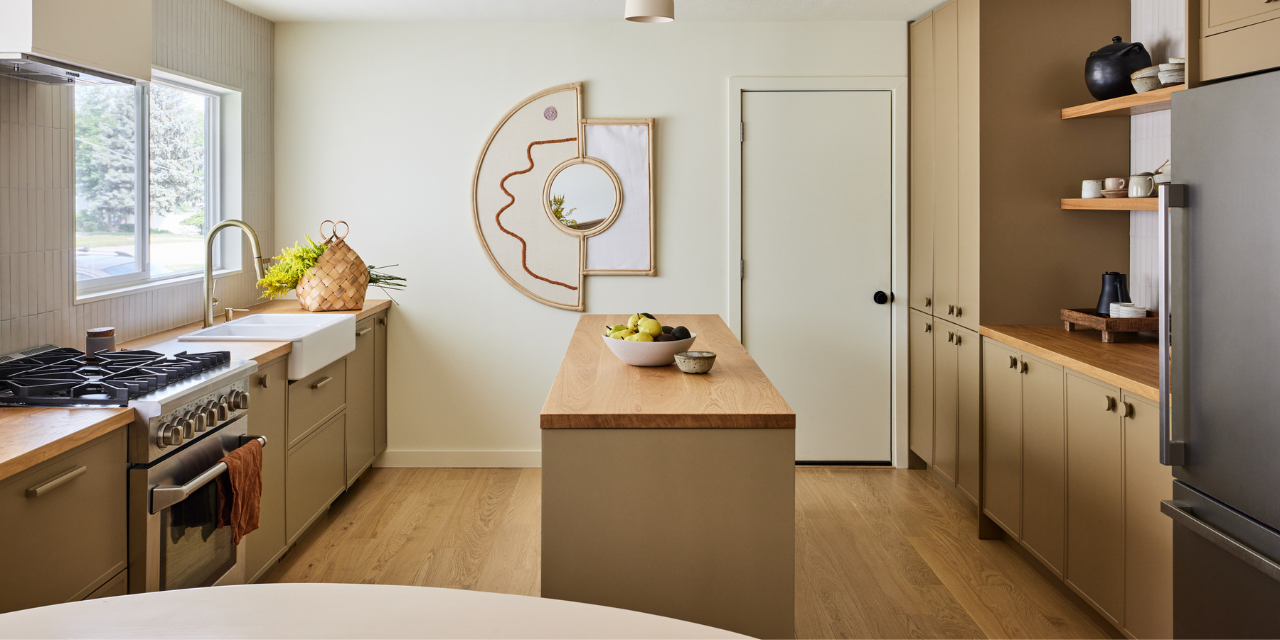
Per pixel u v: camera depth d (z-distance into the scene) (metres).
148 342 3.01
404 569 3.06
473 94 4.29
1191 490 1.99
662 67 4.29
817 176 4.34
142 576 2.01
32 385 2.01
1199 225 1.92
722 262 4.36
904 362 4.37
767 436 1.91
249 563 2.66
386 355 4.39
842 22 4.27
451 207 4.34
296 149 4.30
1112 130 3.36
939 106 3.86
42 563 1.67
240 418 2.53
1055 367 2.74
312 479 3.25
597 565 1.93
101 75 2.33
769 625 1.93
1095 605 2.50
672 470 1.92
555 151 4.30
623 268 4.35
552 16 4.15
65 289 2.69
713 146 4.32
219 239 3.91
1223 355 1.85
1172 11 3.04
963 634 2.56
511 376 4.41
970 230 3.48
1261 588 1.77
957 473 3.69
